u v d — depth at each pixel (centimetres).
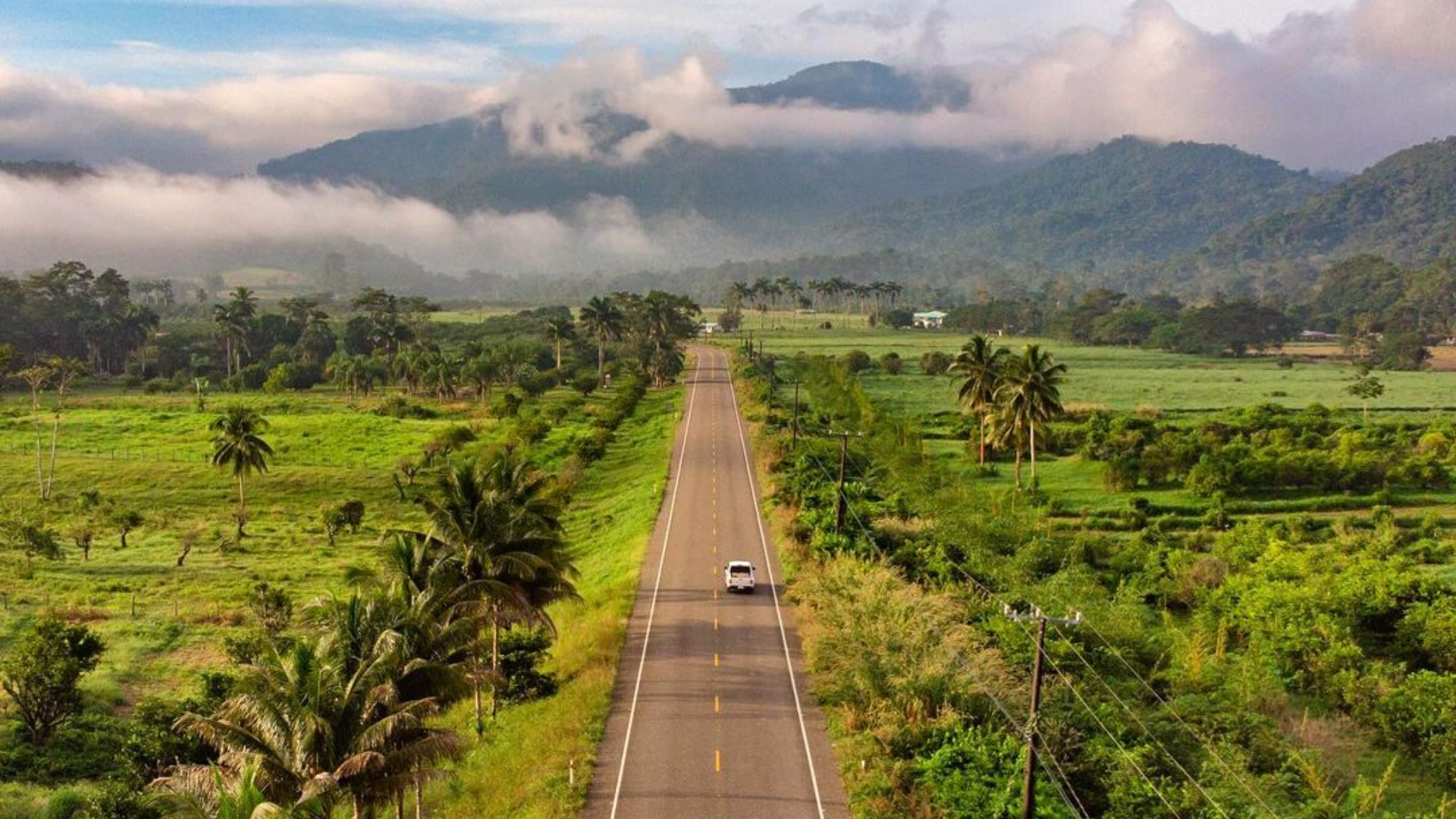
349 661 3797
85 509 11200
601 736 5109
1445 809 4672
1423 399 19600
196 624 7594
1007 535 8544
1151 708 5372
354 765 3322
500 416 16312
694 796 4528
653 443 14250
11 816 4641
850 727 5109
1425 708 5325
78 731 5662
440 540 5316
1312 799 4591
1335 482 10950
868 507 9200
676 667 6038
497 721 5547
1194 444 12050
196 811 3152
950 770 4562
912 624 5678
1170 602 7862
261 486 12256
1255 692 5681
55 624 5925
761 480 11438
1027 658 5781
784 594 7456
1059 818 4072
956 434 14812
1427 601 6825
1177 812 4191
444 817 4519
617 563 8419
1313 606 6669
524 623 5653
